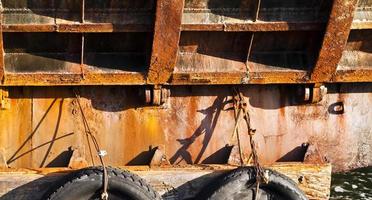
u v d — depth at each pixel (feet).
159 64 22.53
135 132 24.00
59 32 21.83
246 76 23.35
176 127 24.22
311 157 24.12
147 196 21.27
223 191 21.63
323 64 23.27
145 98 23.45
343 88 24.99
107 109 23.88
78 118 23.73
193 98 24.23
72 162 22.84
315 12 22.56
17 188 21.94
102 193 21.16
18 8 21.61
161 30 21.63
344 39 22.56
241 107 23.98
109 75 22.79
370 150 25.59
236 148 23.98
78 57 23.06
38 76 22.57
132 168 22.63
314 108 24.88
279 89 24.61
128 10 21.93
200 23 22.17
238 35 23.07
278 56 23.84
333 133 25.16
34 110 23.58
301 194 21.97
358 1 22.67
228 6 22.35
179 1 21.09
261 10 22.53
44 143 23.67
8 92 23.25
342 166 25.52
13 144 23.53
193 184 22.58
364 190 26.27
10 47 22.61
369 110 25.32
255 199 21.90
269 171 21.84
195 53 23.47
